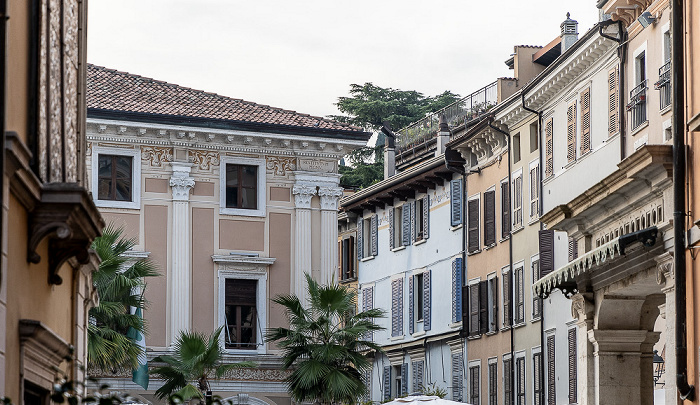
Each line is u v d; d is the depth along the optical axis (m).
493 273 53.47
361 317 38.88
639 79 36.88
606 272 27.58
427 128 64.88
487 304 53.84
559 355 46.19
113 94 46.88
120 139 45.56
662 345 37.94
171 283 45.69
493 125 52.22
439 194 59.22
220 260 46.19
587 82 42.81
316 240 47.81
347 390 36.97
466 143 55.28
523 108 49.22
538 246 48.34
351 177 77.75
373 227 65.81
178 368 38.00
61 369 15.81
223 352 45.53
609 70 40.12
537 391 48.34
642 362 28.62
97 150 45.28
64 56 15.98
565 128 45.44
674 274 22.72
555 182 46.44
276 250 47.28
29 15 13.94
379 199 63.94
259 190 47.22
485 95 59.88
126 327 36.34
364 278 67.06
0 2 11.89
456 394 56.78
